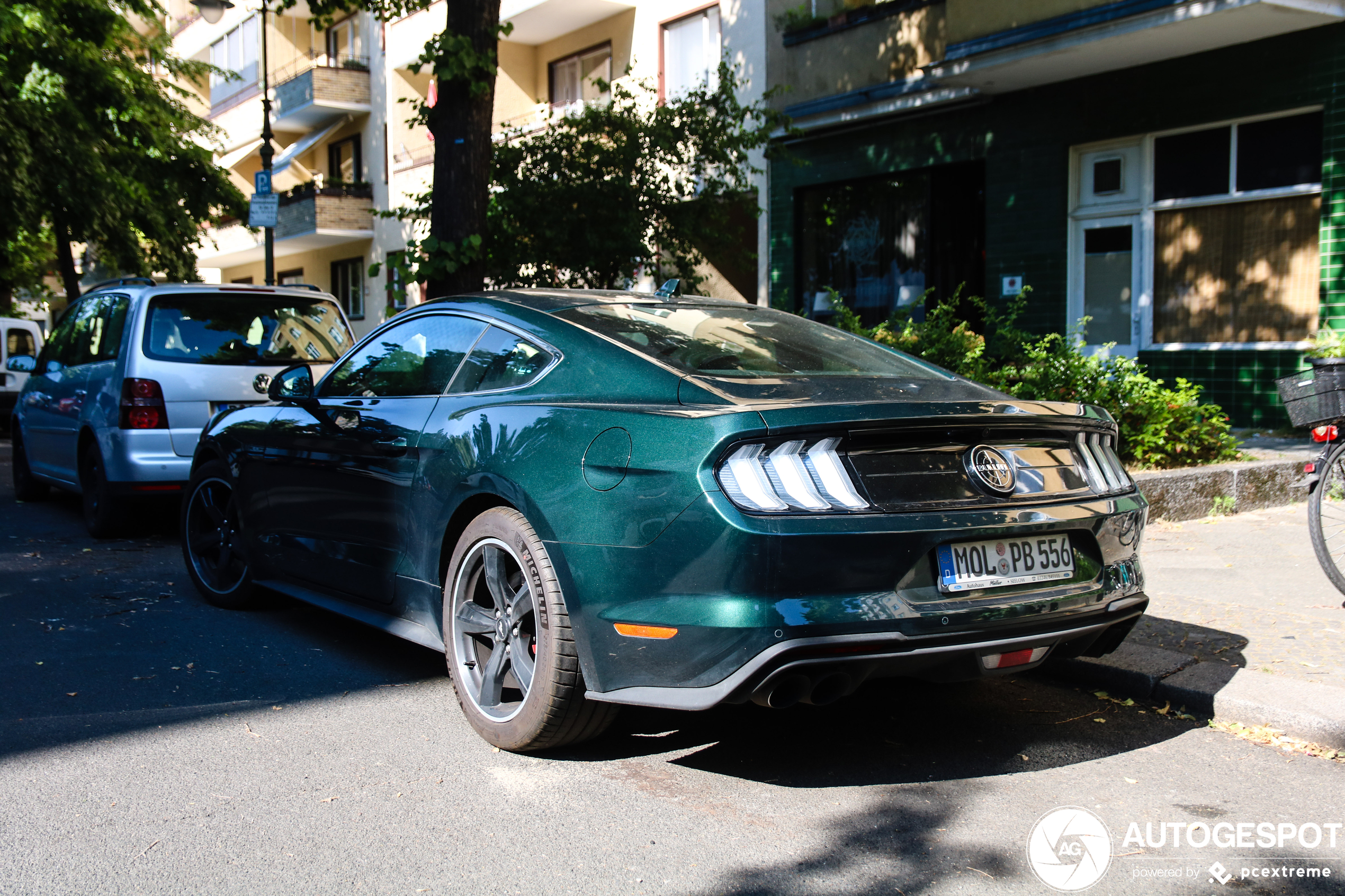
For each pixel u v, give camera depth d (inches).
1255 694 148.9
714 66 719.7
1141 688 159.0
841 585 113.6
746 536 112.0
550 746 135.6
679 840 113.6
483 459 142.3
